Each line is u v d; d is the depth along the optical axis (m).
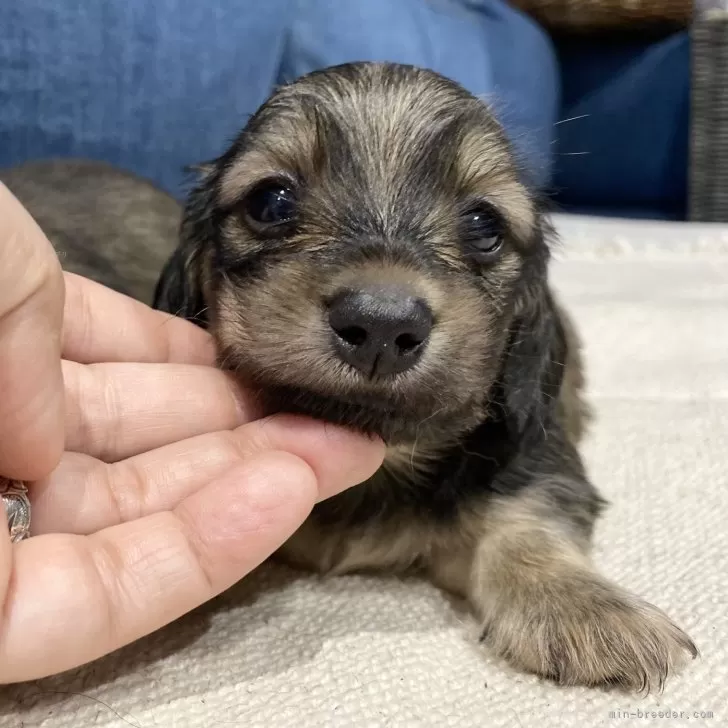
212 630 0.12
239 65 0.31
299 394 0.12
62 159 0.28
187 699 0.11
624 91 0.49
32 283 0.09
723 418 0.21
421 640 0.13
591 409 0.21
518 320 0.16
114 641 0.10
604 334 0.27
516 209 0.16
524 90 0.40
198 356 0.16
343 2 0.35
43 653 0.10
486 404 0.15
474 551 0.15
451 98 0.15
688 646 0.12
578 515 0.16
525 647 0.12
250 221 0.15
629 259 0.36
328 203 0.14
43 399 0.10
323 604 0.14
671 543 0.15
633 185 0.50
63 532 0.12
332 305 0.12
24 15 0.28
